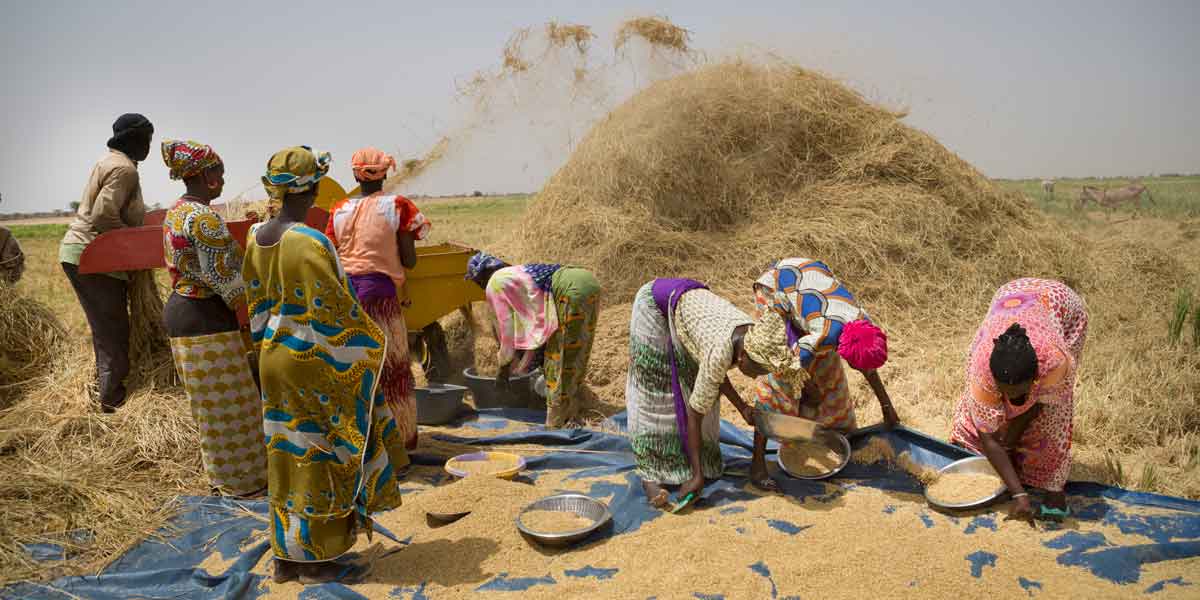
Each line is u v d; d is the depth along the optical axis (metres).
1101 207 25.12
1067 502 3.93
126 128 5.64
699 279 7.83
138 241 5.34
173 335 4.48
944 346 6.98
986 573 3.39
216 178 4.62
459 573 3.66
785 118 8.77
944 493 4.09
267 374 3.42
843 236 7.80
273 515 3.56
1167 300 8.25
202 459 4.90
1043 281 4.17
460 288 6.64
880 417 5.89
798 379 3.82
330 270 3.37
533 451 5.47
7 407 5.84
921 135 9.02
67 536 4.18
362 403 3.49
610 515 4.02
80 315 10.30
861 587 3.33
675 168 8.52
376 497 3.63
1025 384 3.46
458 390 6.23
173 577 3.77
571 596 3.41
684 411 4.28
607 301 7.91
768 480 4.36
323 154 3.63
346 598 3.45
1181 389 5.71
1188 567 3.34
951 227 8.16
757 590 3.35
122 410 5.33
